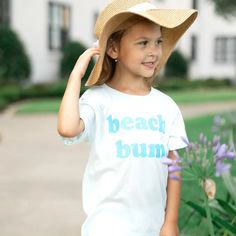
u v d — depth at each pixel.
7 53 24.59
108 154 2.91
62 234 5.82
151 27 2.89
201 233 3.96
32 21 26.31
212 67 39.88
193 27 38.72
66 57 27.22
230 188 3.77
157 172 2.92
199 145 2.90
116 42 2.97
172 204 2.93
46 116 18.06
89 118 2.90
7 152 11.12
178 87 31.06
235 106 21.53
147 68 2.92
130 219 2.89
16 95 22.42
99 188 2.93
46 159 10.28
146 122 2.94
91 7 29.73
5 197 7.34
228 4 16.89
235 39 39.81
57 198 7.29
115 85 3.04
